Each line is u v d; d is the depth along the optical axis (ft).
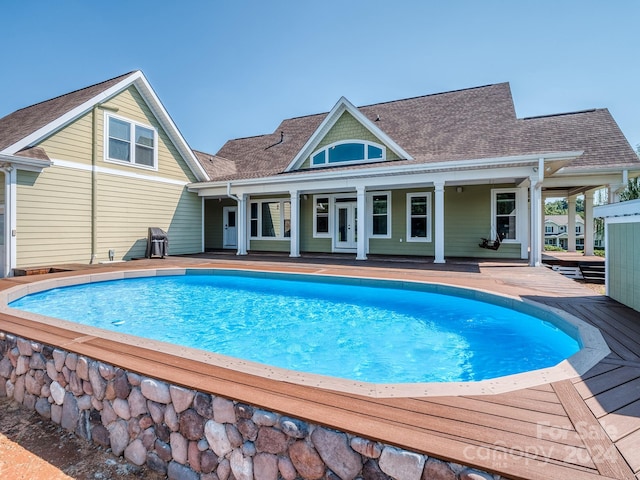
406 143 38.93
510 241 36.70
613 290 16.62
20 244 28.12
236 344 15.58
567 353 13.05
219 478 6.97
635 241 14.48
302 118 57.26
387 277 23.56
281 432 6.35
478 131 37.91
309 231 47.06
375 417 6.13
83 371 9.18
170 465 7.57
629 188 71.82
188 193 44.62
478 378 11.87
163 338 16.43
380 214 42.70
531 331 15.58
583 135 34.24
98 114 34.12
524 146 34.22
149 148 39.58
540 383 7.61
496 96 42.80
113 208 35.60
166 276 28.94
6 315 13.58
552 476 4.74
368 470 5.64
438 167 29.81
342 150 40.52
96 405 8.90
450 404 6.63
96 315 20.16
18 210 28.02
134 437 8.14
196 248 45.73
